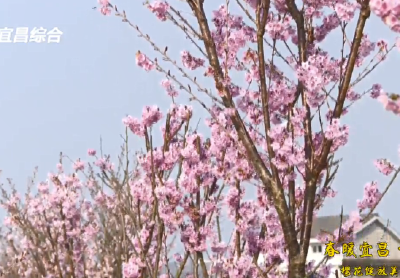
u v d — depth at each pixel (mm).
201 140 7121
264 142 6109
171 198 6750
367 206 6238
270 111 6422
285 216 4906
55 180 11102
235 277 6508
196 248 6629
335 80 5914
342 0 5789
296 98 6176
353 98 6133
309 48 6137
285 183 6129
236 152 6770
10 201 12172
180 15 5664
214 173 6996
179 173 7137
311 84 5457
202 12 5559
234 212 7020
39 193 11242
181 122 7152
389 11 3443
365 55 5922
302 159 5293
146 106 6859
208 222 6855
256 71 6488
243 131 5254
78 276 11195
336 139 5469
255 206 6953
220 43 6812
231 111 5297
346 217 6199
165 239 6902
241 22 6801
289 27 6512
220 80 5492
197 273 6648
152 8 5816
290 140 5336
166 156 6934
